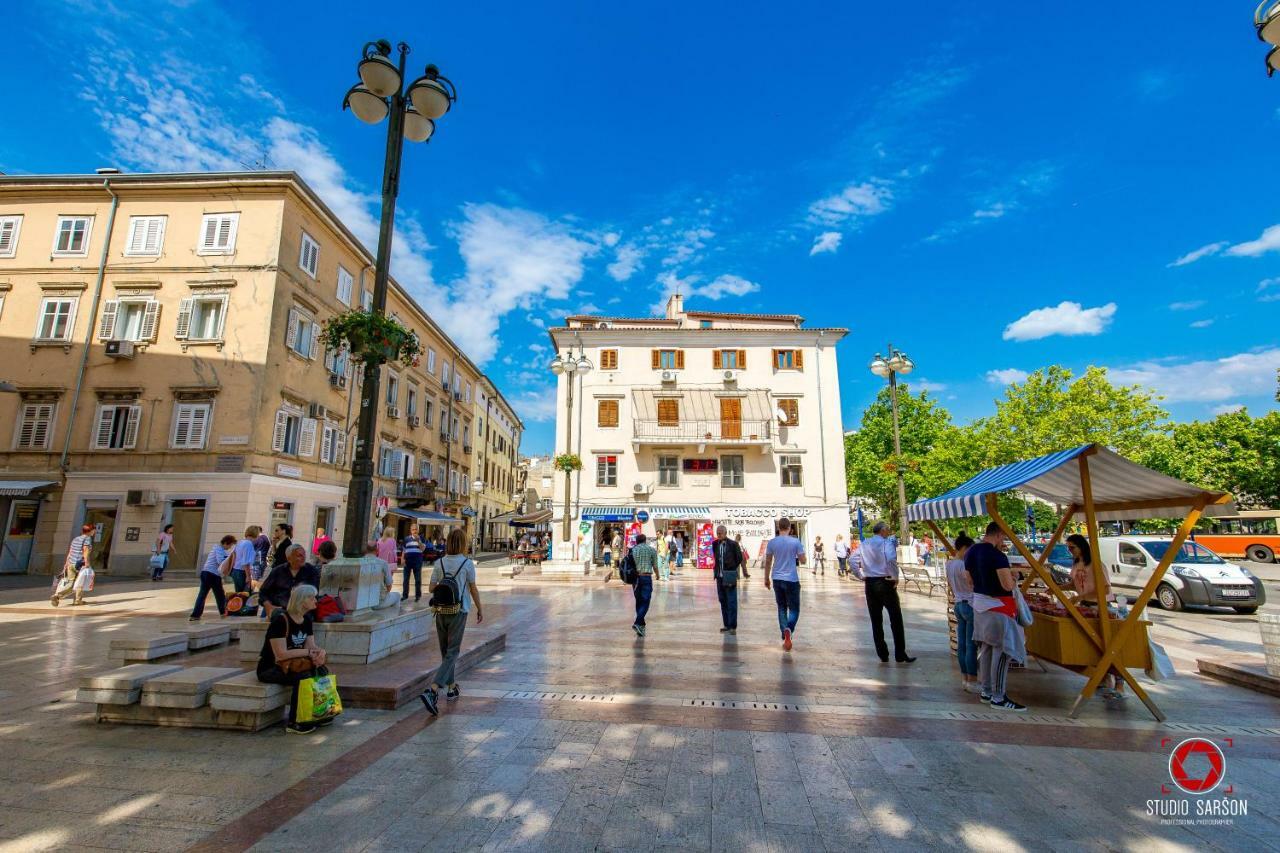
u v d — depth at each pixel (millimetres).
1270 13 7039
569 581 21109
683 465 31875
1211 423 39156
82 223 23141
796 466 32031
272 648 4980
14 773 4016
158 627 10102
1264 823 3480
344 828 3305
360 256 27938
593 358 32844
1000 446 33344
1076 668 5910
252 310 22062
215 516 20703
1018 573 8938
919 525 38125
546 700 5848
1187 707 5871
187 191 22969
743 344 33031
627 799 3695
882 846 3172
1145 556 15789
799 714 5465
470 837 3221
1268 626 6512
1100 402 31359
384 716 5297
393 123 7973
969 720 5352
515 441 65875
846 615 12492
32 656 7734
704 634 9914
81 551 13172
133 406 21594
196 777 3975
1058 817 3523
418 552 14406
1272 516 31781
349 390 27438
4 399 21922
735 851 3113
